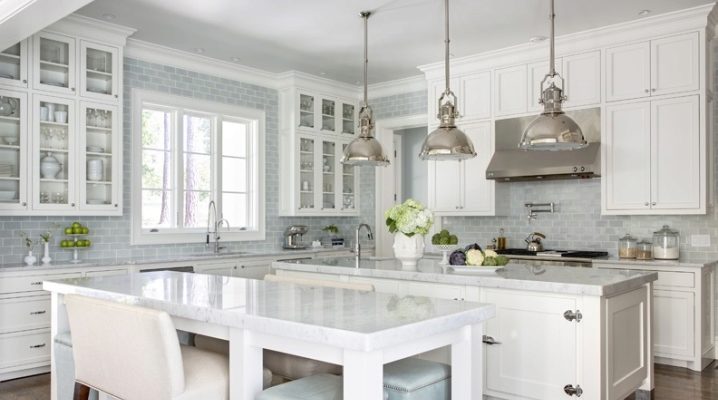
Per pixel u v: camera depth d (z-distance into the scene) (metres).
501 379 3.42
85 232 5.12
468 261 3.73
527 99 5.74
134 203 5.59
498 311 3.43
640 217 5.46
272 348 2.15
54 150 4.79
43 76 4.75
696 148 4.83
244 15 4.84
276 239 6.87
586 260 5.22
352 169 7.47
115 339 2.28
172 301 2.45
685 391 4.14
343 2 4.55
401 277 3.79
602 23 5.11
